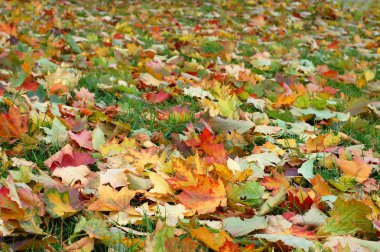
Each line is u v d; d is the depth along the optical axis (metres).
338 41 6.68
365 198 1.98
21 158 2.31
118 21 7.14
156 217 1.81
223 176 2.11
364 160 2.49
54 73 3.38
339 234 1.72
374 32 7.70
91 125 2.79
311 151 2.64
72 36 5.21
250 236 1.72
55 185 1.97
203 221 1.78
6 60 3.71
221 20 8.01
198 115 3.03
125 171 2.16
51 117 2.74
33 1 7.85
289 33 7.15
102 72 3.93
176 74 4.05
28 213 1.67
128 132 2.73
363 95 3.94
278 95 3.61
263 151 2.58
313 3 10.05
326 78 4.45
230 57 5.00
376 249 1.61
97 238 1.65
